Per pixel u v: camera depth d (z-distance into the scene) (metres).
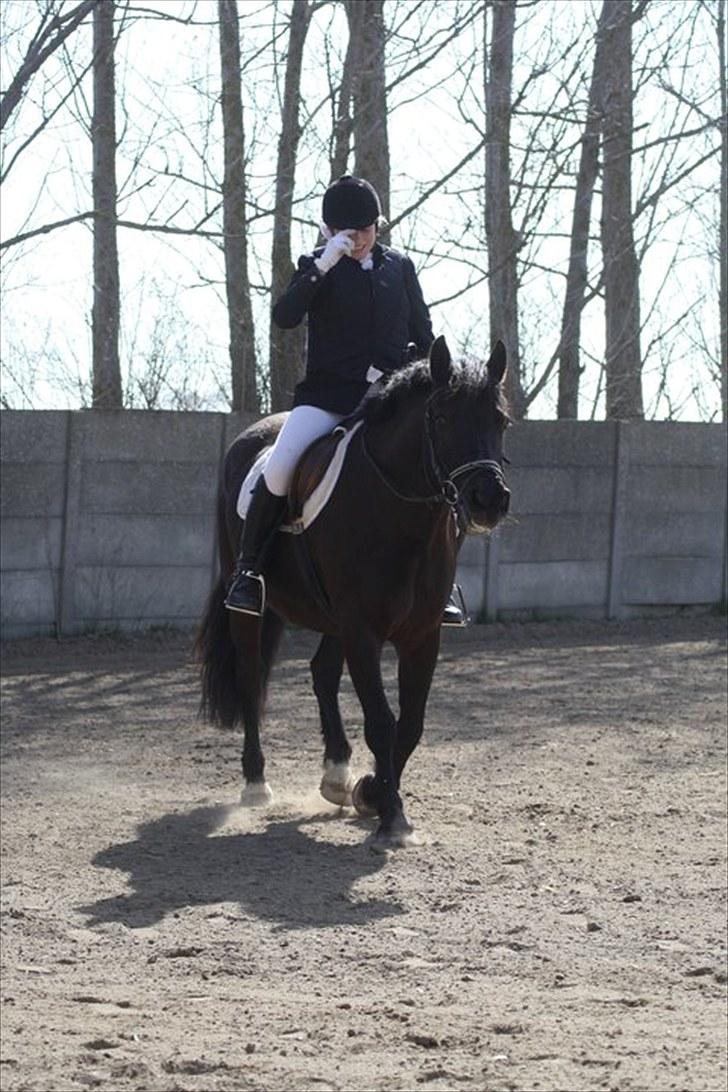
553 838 10.45
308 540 10.58
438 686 16.98
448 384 9.61
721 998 7.40
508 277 22.20
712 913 8.82
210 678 11.84
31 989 7.49
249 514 11.09
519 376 22.48
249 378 22.25
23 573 19.41
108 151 21.11
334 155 20.20
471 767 12.69
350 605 10.21
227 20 18.88
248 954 8.05
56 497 19.53
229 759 13.20
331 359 10.75
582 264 22.31
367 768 12.52
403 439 9.90
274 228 20.47
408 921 8.66
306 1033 6.85
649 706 15.82
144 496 20.02
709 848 10.23
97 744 13.86
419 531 9.99
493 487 9.34
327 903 9.00
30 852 10.14
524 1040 6.77
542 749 13.45
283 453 10.70
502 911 8.84
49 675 17.62
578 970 7.81
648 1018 7.09
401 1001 7.30
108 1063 6.47
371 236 10.66
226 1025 6.96
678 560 23.59
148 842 10.41
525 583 22.36
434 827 10.73
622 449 22.89
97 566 19.83
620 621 22.89
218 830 10.77
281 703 15.96
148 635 20.02
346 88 20.09
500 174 21.47
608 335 24.92
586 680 17.59
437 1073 6.32
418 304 10.98
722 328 28.22
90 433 19.64
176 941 8.30
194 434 20.23
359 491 10.12
